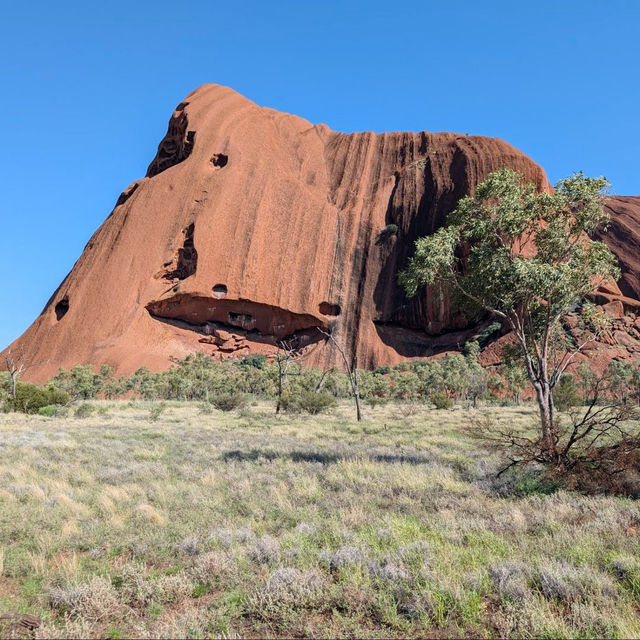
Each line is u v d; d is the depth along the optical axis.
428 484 10.37
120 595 5.06
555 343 16.36
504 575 5.14
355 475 11.13
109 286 119.38
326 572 5.56
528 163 127.50
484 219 14.84
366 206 142.75
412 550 5.88
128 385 79.94
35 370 107.75
